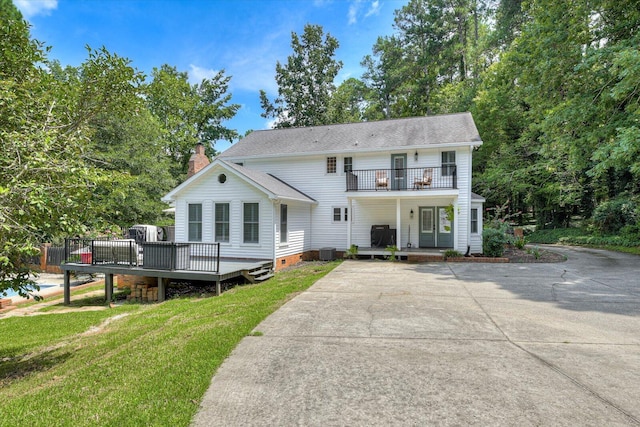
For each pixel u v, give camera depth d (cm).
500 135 2414
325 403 300
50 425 275
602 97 1143
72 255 1086
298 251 1480
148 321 662
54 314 859
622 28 1249
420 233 1523
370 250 1436
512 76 1931
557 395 311
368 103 3822
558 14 1306
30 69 550
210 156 3422
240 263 1154
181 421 274
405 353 413
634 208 1748
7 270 465
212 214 1349
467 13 3033
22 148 411
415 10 3262
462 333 485
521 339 459
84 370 400
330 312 602
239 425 269
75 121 557
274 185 1377
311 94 3291
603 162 1109
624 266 1133
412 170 1480
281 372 364
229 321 550
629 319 550
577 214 2386
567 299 686
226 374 361
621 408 290
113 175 533
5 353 569
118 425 271
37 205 392
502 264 1205
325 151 1555
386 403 299
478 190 2522
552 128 1373
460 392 317
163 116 3011
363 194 1441
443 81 3309
